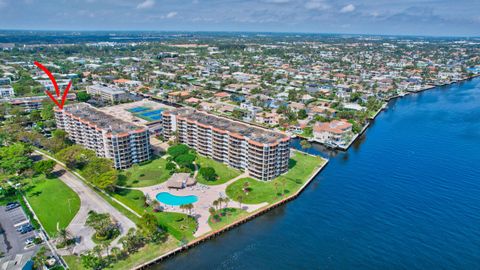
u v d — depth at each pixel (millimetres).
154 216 142375
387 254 136625
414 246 141500
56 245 134750
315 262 132000
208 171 191875
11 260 125500
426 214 165250
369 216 163625
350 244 142625
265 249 139250
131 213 159125
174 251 133875
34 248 133000
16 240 138000
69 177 197750
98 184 171250
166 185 187250
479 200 178500
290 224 156750
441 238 146500
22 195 175000
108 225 140625
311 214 165500
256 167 195375
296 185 191625
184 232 145000
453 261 132875
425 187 193125
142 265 125438
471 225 156000
